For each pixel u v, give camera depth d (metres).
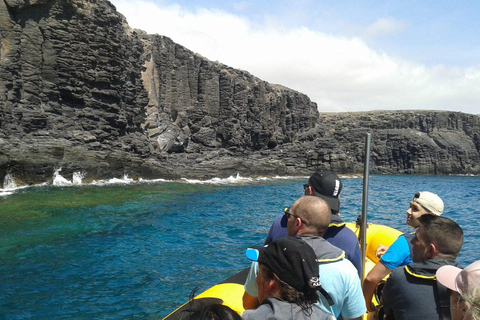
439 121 90.12
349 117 93.50
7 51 22.12
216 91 43.69
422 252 2.76
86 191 19.97
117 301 6.20
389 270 3.27
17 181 20.48
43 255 8.61
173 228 12.23
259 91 49.75
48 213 13.39
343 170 54.84
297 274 1.85
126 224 12.40
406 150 83.50
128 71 31.25
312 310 1.86
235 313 1.56
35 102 23.69
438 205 3.61
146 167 30.09
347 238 3.01
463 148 86.44
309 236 2.58
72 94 25.58
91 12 26.66
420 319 2.54
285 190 29.56
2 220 11.90
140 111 32.56
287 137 57.31
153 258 8.76
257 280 2.04
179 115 40.41
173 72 40.19
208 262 8.59
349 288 2.42
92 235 10.70
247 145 47.34
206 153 40.69
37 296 6.30
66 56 25.23
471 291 1.66
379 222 15.05
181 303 6.19
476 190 37.81
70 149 24.06
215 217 14.91
